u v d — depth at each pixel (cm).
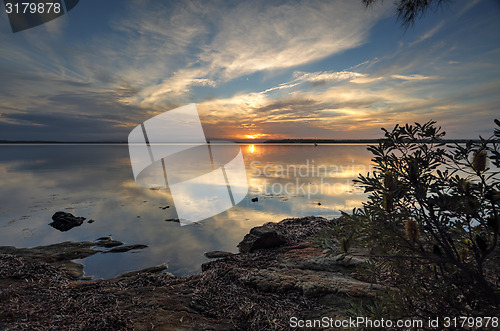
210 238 679
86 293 302
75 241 684
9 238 718
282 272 315
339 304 239
